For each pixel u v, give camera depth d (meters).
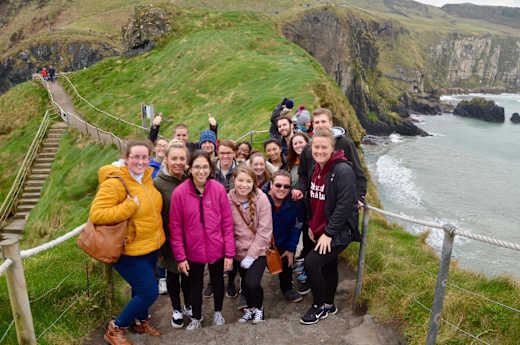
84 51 95.50
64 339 3.77
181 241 3.81
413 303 3.96
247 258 4.11
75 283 4.62
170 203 3.86
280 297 4.79
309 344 3.61
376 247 5.86
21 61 96.62
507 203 29.59
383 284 4.45
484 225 24.81
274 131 7.57
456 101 139.12
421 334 3.54
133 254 3.44
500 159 47.91
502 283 4.45
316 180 3.83
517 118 89.75
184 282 4.33
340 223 3.52
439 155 49.56
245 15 49.91
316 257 3.70
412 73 131.62
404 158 46.97
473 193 32.19
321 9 61.06
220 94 27.44
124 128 26.36
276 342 3.66
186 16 45.22
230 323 4.27
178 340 3.75
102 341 3.87
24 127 31.77
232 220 4.02
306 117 6.65
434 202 29.16
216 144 6.33
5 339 3.53
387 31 139.88
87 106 32.75
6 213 18.08
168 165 4.00
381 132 69.56
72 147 23.14
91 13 121.06
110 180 3.28
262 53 35.62
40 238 15.21
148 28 42.81
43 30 117.69
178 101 29.17
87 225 3.27
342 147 4.06
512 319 3.59
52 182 19.75
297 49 36.78
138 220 3.42
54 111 31.77
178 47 39.47
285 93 22.41
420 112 108.06
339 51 62.44
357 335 3.66
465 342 3.40
